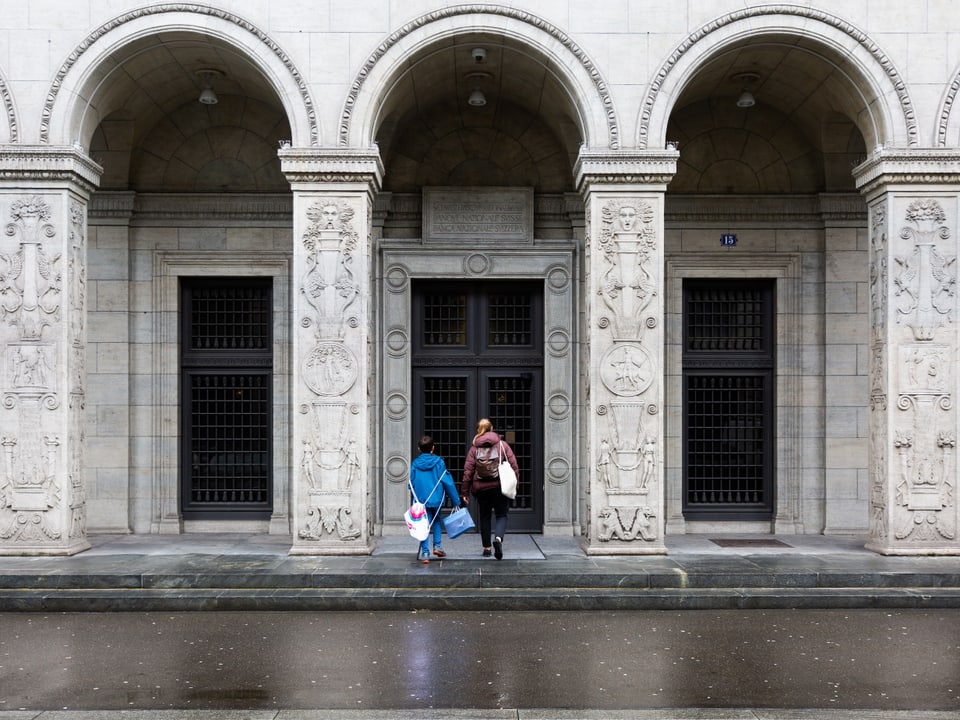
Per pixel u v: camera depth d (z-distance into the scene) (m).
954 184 10.02
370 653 6.89
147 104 11.72
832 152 12.15
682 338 12.33
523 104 12.03
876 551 10.17
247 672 6.39
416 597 8.40
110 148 12.01
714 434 12.47
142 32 9.99
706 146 12.44
